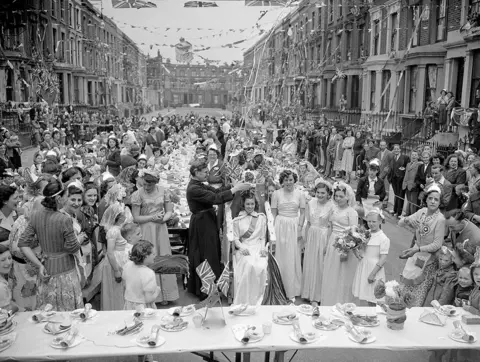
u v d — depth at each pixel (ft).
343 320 14.93
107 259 20.36
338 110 99.86
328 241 22.02
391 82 76.02
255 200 22.67
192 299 23.71
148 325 14.46
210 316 14.47
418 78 65.51
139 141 64.95
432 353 16.90
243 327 14.15
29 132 88.69
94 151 47.70
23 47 95.09
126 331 13.82
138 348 13.03
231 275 21.90
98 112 138.31
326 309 15.88
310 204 23.44
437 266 18.97
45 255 16.47
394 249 32.94
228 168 33.14
